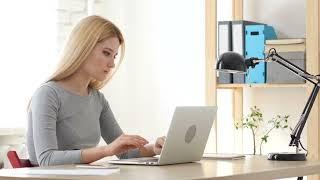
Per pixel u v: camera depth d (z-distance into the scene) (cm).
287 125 442
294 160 288
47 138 271
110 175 206
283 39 418
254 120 440
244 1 470
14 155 278
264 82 425
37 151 270
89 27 293
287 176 250
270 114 459
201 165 257
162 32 504
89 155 258
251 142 464
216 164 263
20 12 452
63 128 291
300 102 448
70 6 471
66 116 292
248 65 310
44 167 236
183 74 496
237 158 299
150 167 244
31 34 456
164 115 502
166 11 502
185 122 254
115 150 253
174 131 249
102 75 296
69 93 294
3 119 439
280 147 455
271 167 250
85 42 292
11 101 444
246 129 466
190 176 204
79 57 293
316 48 401
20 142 428
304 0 447
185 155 265
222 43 434
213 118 278
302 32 448
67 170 218
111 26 297
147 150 299
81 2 479
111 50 296
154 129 506
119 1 513
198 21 490
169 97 500
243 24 429
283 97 454
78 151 261
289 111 452
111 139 322
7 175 206
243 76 431
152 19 507
